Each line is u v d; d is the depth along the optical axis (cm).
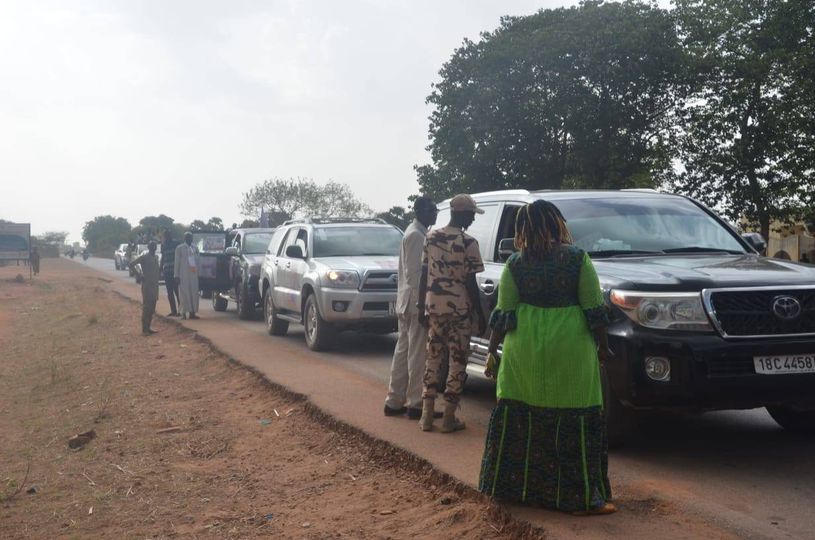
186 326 1672
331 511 554
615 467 574
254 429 806
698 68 3341
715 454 611
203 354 1304
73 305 2694
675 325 556
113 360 1342
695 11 3478
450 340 673
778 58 3142
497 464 479
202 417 877
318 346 1250
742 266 614
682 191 3547
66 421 915
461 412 780
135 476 678
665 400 554
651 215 747
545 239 462
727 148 3359
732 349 545
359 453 670
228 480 650
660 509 480
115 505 612
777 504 492
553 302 463
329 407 805
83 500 628
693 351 546
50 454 783
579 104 3372
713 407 557
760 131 3272
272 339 1431
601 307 460
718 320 552
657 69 3328
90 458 746
